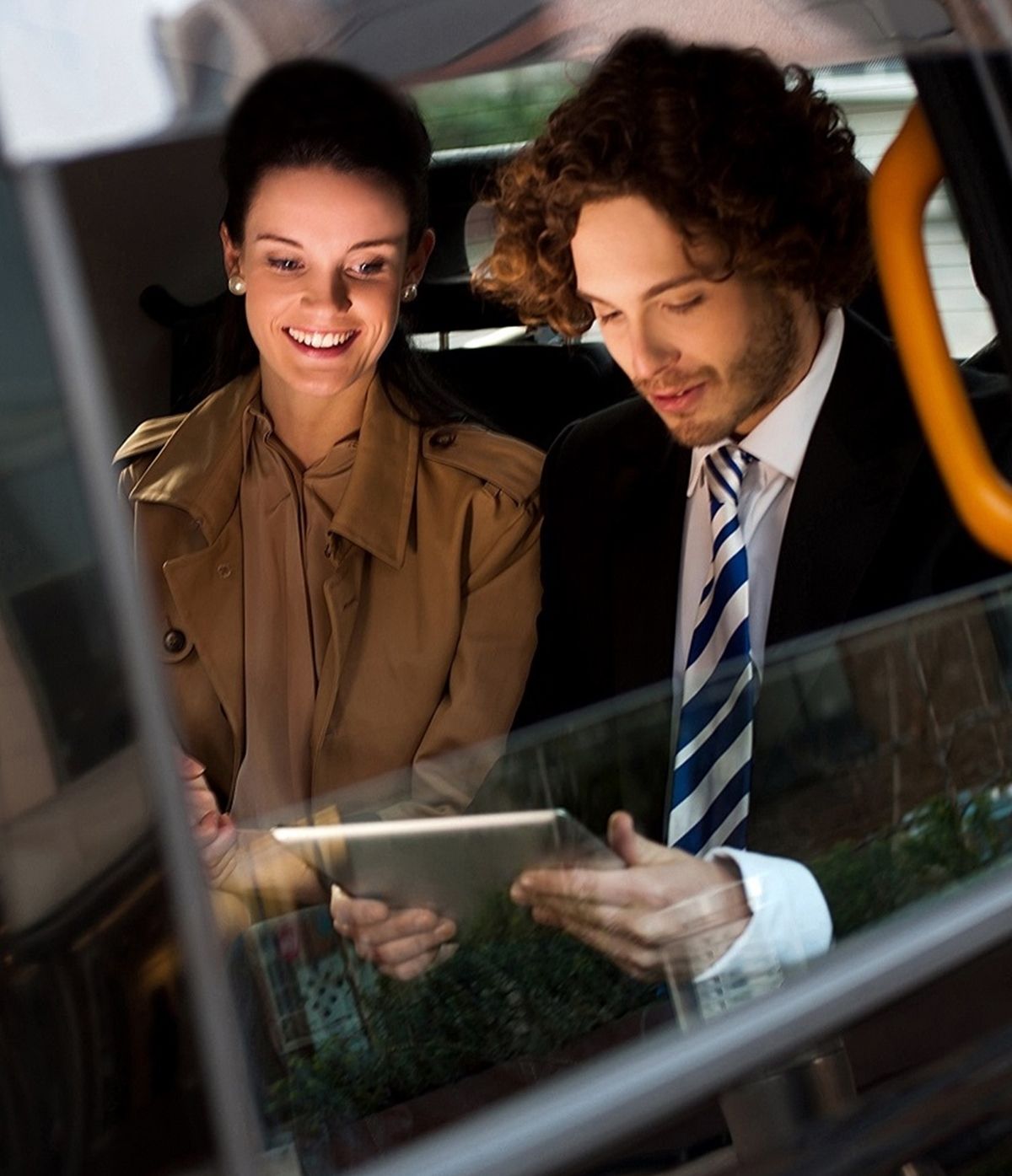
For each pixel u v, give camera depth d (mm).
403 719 1718
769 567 1518
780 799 1209
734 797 1218
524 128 1614
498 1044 1063
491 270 1740
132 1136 692
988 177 1113
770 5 1391
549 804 1198
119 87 798
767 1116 918
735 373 1543
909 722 1236
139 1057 696
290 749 1729
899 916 1085
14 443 681
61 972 690
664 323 1574
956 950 1046
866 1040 977
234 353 1833
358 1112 1015
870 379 1513
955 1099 978
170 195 1797
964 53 1104
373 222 1677
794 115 1491
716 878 1150
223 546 1759
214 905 1131
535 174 1616
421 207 1705
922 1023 1005
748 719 1252
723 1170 882
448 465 1779
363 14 1103
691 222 1519
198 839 1257
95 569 693
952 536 1362
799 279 1530
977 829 1198
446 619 1733
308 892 1197
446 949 1115
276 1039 1049
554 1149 846
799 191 1503
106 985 693
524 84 1571
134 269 1885
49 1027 689
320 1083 1025
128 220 1814
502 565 1754
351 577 1737
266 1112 986
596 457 1708
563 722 1233
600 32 1474
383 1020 1070
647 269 1558
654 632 1623
